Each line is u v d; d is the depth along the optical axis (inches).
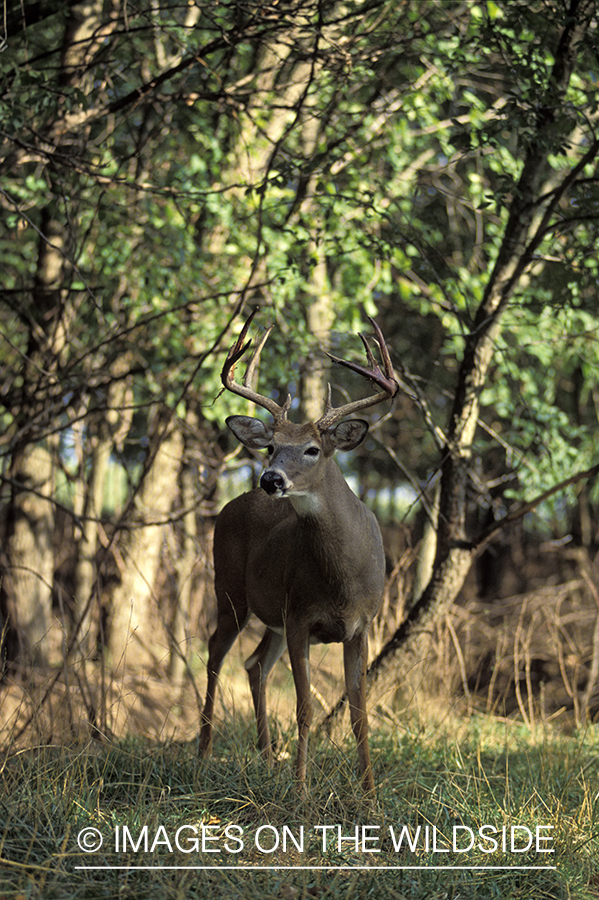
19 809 245.0
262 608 329.7
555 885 233.9
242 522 348.5
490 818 270.2
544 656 564.1
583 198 422.3
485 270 575.5
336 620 298.4
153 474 615.2
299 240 457.1
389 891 218.2
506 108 414.0
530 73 402.9
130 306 534.0
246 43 484.4
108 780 292.5
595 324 589.0
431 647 484.1
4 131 430.9
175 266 524.7
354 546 291.6
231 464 543.8
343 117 531.8
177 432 609.6
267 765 291.0
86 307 601.3
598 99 410.3
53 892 205.2
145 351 577.9
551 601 571.5
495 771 332.2
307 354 507.2
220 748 349.4
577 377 828.0
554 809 281.0
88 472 637.3
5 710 438.6
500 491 713.0
